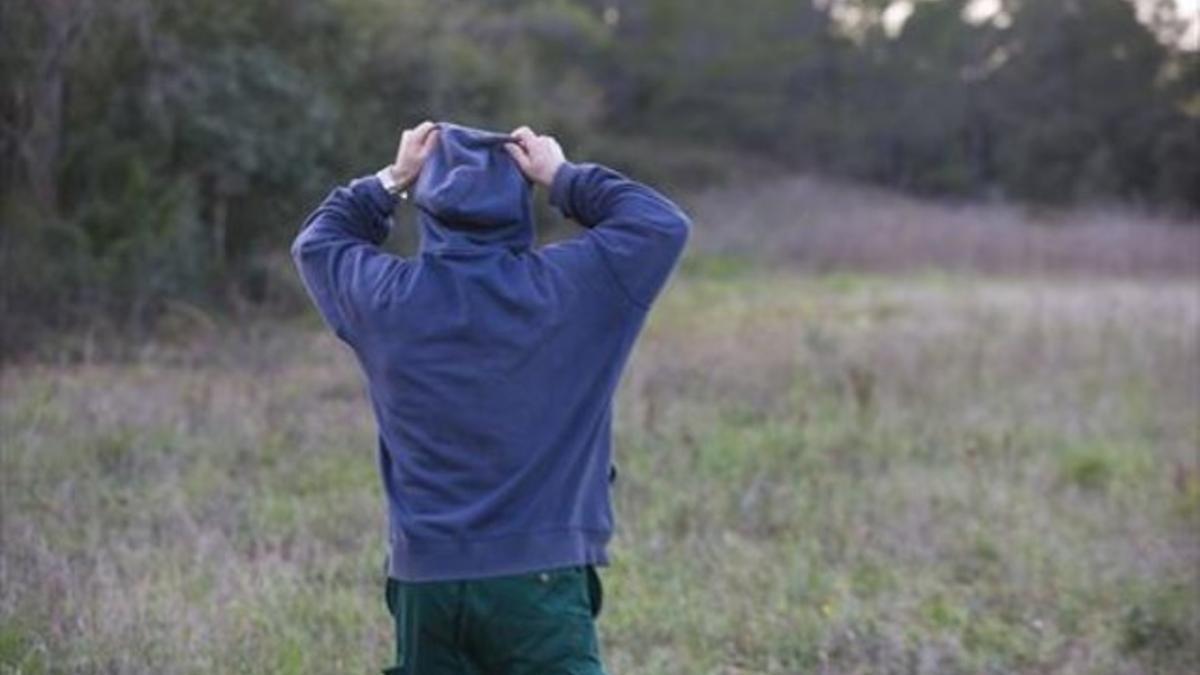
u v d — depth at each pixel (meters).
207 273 41.72
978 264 70.44
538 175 9.52
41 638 14.65
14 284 36.06
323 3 47.59
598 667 9.22
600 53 107.88
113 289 38.12
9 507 19.56
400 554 9.17
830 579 18.03
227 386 28.73
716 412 27.88
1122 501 22.59
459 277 9.13
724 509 21.08
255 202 44.38
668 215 9.35
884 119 121.94
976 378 31.84
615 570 18.08
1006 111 119.56
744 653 15.92
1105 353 35.16
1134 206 102.12
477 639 9.13
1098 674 15.53
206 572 17.11
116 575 16.91
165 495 20.53
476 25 66.69
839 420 27.08
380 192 9.90
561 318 9.14
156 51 40.75
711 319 46.00
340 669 14.74
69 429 23.86
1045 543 19.80
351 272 9.43
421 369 9.07
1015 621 17.20
